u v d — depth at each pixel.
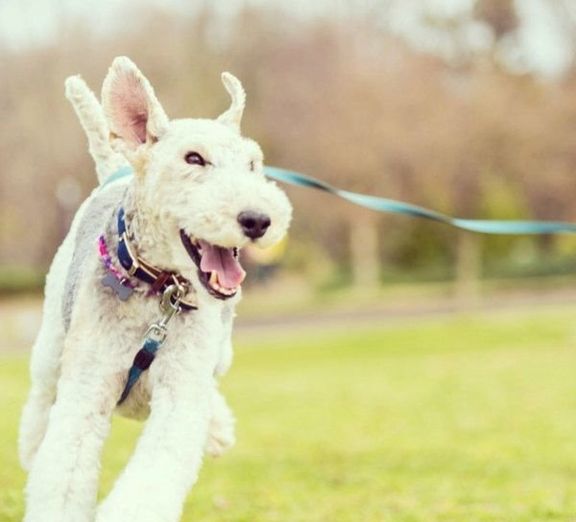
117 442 9.80
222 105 37.03
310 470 8.52
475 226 5.84
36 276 37.88
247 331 27.11
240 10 39.00
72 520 3.66
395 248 42.72
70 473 3.71
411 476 8.20
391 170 35.31
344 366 18.70
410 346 22.34
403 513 6.59
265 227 3.59
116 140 3.88
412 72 37.56
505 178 36.34
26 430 4.41
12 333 27.19
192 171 3.71
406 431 10.84
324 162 36.03
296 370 18.23
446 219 5.80
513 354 19.75
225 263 3.64
